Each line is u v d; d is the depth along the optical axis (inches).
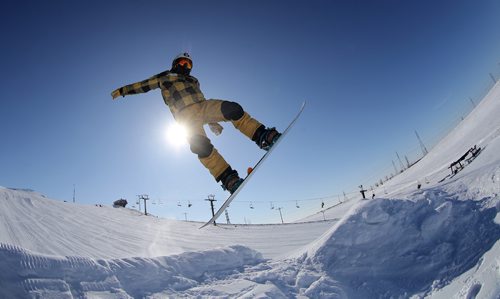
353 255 132.8
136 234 837.2
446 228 127.0
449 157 1863.9
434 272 112.7
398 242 130.6
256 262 150.6
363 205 150.3
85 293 98.7
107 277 107.3
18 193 844.0
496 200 127.4
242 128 110.0
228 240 935.7
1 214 600.1
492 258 98.3
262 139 107.0
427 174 1897.1
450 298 93.0
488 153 586.6
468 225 123.2
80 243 562.6
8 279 89.2
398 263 123.3
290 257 157.1
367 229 138.8
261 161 105.7
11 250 94.9
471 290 86.5
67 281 98.7
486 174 151.0
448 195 149.2
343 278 126.0
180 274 125.9
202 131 112.7
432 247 123.3
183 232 1109.1
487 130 1651.1
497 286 78.7
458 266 108.8
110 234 731.4
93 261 109.3
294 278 127.2
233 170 108.3
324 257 137.5
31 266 95.2
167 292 113.0
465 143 1849.2
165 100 122.5
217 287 118.6
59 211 833.5
